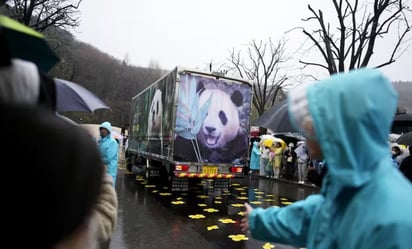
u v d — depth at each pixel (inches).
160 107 426.6
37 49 61.8
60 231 26.7
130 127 666.8
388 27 403.9
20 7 381.4
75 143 28.4
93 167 29.6
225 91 387.9
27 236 25.3
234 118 391.2
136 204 346.0
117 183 483.8
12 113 26.6
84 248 30.2
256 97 1019.3
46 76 56.8
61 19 448.8
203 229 264.8
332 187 54.5
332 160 49.1
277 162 633.0
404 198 45.9
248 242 236.4
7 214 24.7
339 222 51.7
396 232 43.4
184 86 370.6
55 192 26.1
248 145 399.2
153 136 454.9
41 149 25.9
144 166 529.0
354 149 47.7
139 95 593.6
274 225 75.6
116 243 225.9
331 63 427.8
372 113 46.8
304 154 568.1
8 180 24.7
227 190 404.8
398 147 339.3
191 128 372.5
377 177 47.9
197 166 375.9
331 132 49.4
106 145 246.1
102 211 70.9
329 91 51.3
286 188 524.1
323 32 444.1
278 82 1002.1
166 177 483.5
